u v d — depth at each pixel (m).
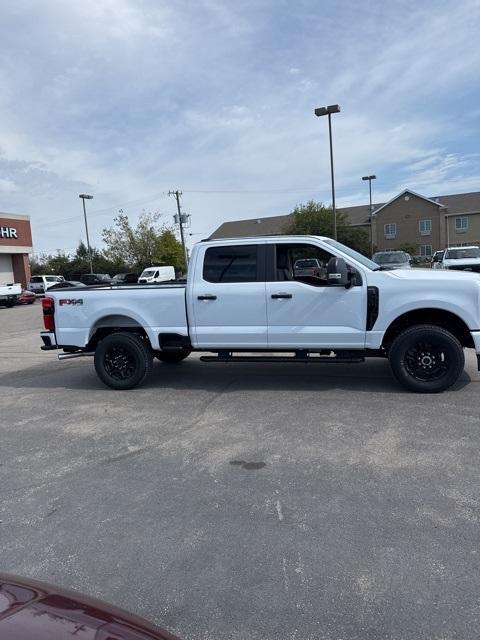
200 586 2.82
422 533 3.22
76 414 6.19
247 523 3.45
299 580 2.82
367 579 2.80
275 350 6.73
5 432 5.60
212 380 7.55
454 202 68.06
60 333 7.46
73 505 3.82
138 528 3.46
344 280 6.07
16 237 40.34
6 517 3.68
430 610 2.54
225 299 6.70
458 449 4.50
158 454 4.75
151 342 7.09
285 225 66.44
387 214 69.12
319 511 3.55
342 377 7.32
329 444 4.76
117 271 60.81
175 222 56.78
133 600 2.72
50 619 1.57
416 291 6.11
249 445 4.85
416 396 6.17
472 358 8.32
